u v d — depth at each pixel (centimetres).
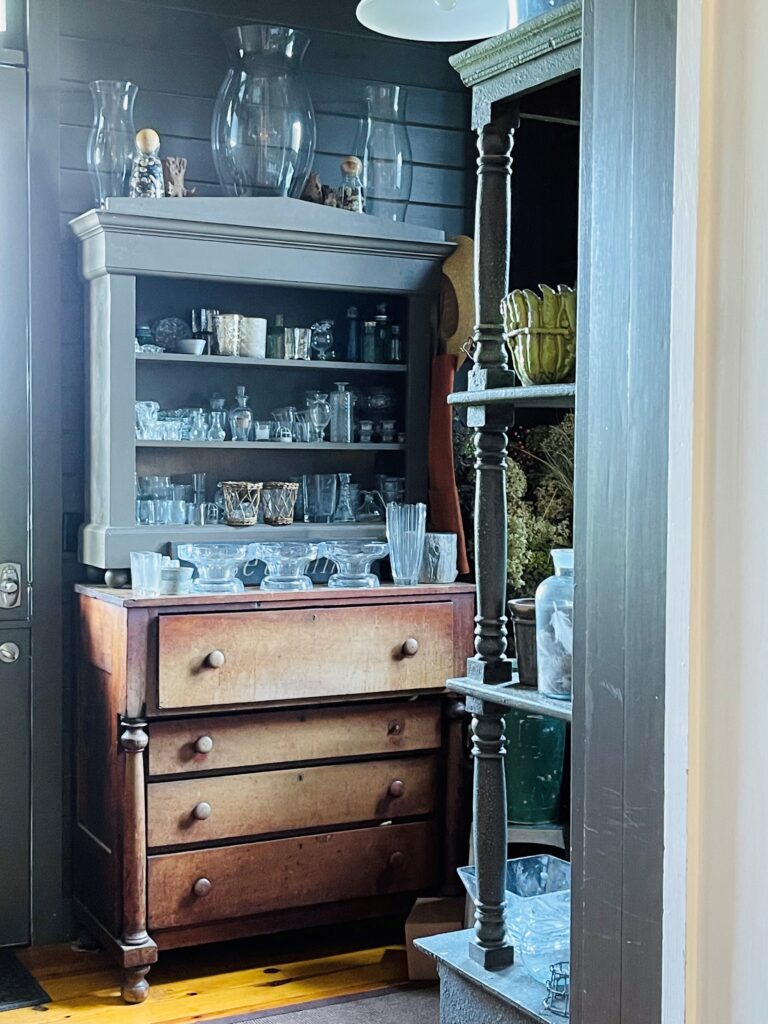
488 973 226
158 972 357
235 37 375
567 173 441
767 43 108
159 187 365
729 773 114
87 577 384
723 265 113
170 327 381
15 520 373
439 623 376
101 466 365
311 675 356
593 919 147
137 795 334
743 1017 112
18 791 377
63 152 377
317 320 413
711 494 115
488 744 232
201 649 340
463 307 402
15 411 372
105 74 381
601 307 145
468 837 382
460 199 439
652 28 134
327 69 413
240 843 350
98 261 359
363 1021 321
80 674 375
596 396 146
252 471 404
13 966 362
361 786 367
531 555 388
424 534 387
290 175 378
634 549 139
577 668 151
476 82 235
